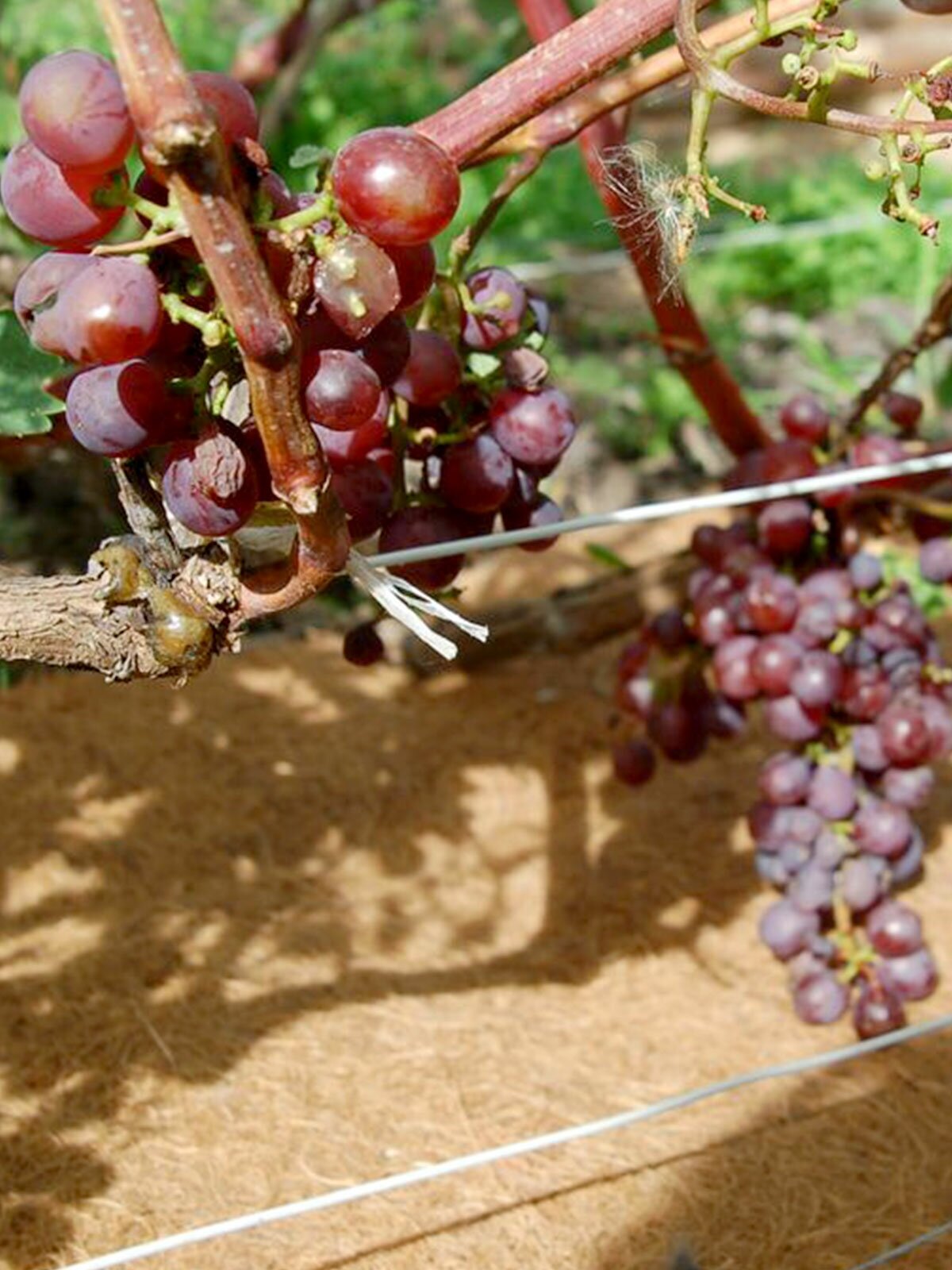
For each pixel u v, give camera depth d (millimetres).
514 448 346
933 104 268
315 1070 470
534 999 511
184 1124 446
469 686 671
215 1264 399
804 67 265
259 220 236
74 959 505
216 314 243
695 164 267
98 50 967
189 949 516
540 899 561
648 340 529
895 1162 444
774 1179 436
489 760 628
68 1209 412
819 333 1082
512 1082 471
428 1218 418
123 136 227
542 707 658
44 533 767
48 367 318
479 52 1439
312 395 250
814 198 1213
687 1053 489
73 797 581
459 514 356
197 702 641
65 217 239
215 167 216
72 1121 442
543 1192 428
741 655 485
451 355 319
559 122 350
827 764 490
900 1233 418
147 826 572
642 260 455
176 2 1191
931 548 517
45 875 542
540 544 378
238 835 574
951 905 555
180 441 261
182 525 281
